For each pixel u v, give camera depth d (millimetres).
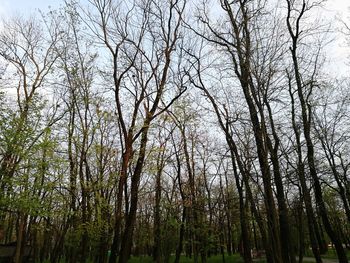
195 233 25672
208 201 27062
